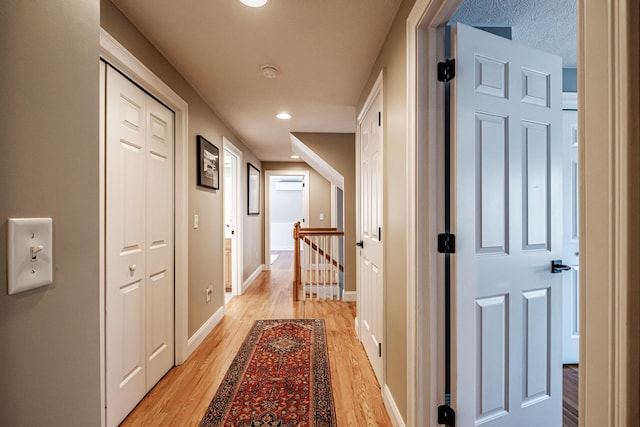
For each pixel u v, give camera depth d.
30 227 0.50
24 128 0.49
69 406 0.58
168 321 2.25
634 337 0.45
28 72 0.50
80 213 0.62
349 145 4.03
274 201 10.19
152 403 1.86
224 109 3.13
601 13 0.49
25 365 0.49
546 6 1.64
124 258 1.73
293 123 3.63
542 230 1.50
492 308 1.39
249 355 2.49
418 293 1.33
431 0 1.16
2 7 0.46
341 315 3.51
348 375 2.19
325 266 4.27
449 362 1.41
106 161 1.58
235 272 4.42
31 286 0.50
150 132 2.00
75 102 0.61
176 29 1.79
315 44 1.95
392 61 1.74
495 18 1.73
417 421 1.34
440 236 1.33
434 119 1.32
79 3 0.62
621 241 0.46
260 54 2.07
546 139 1.51
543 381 1.52
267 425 1.67
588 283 0.52
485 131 1.36
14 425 0.48
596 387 0.50
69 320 0.58
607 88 0.48
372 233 2.33
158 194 2.10
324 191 6.24
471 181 1.32
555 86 1.52
